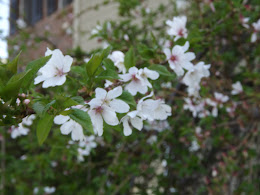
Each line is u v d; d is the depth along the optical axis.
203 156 3.73
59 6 8.12
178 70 1.40
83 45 6.53
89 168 3.36
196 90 2.33
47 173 3.20
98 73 1.20
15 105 0.93
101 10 6.24
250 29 2.24
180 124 3.52
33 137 3.14
